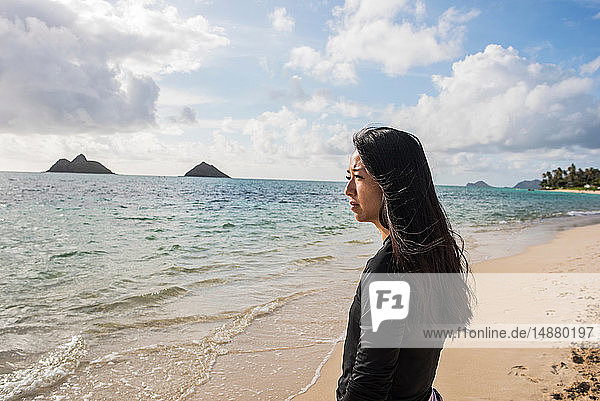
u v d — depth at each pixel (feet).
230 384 13.39
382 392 3.88
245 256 35.06
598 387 12.28
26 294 22.56
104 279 26.17
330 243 43.37
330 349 16.29
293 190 242.17
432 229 4.12
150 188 208.13
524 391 12.42
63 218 66.69
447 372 13.80
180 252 36.86
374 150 4.25
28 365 14.11
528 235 56.29
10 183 227.40
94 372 13.82
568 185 592.19
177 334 17.33
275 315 19.90
